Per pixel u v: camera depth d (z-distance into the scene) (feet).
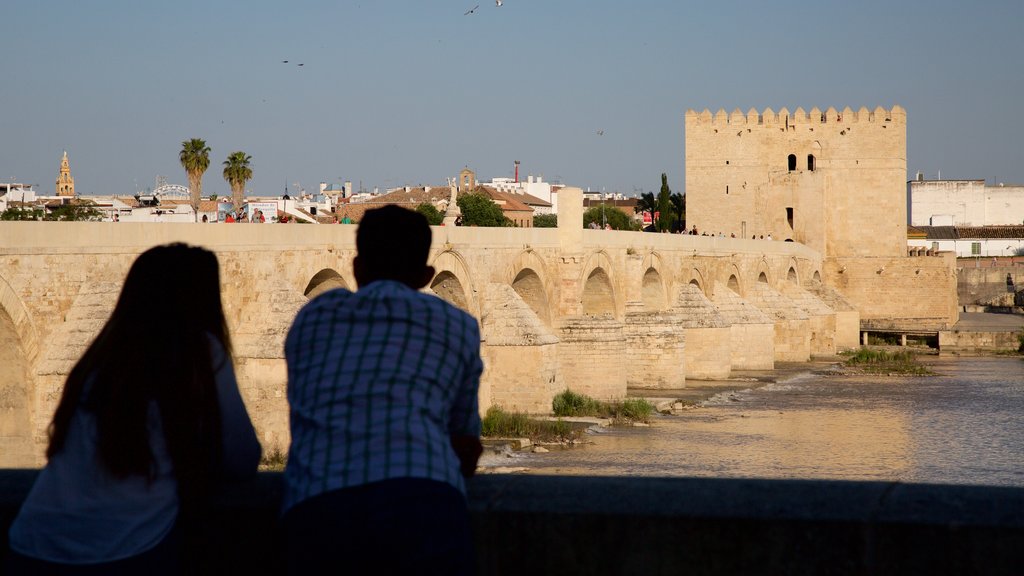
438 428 22.65
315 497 21.75
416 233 25.22
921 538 23.25
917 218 644.27
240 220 199.52
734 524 24.12
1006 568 22.85
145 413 23.77
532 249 187.42
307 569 21.74
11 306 95.35
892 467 137.80
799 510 24.21
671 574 24.49
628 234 224.12
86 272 103.76
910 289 364.58
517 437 150.30
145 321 24.47
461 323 23.65
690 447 150.10
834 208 368.48
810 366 282.56
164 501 24.06
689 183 375.25
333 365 22.66
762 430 168.25
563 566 24.98
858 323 341.62
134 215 283.59
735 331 269.03
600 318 196.13
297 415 22.75
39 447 99.55
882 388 230.48
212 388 24.47
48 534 23.65
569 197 196.85
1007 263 555.28
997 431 169.68
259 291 123.85
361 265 25.29
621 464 134.51
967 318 442.91
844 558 23.61
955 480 128.67
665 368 221.46
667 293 245.45
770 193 368.27
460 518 22.06
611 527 24.70
